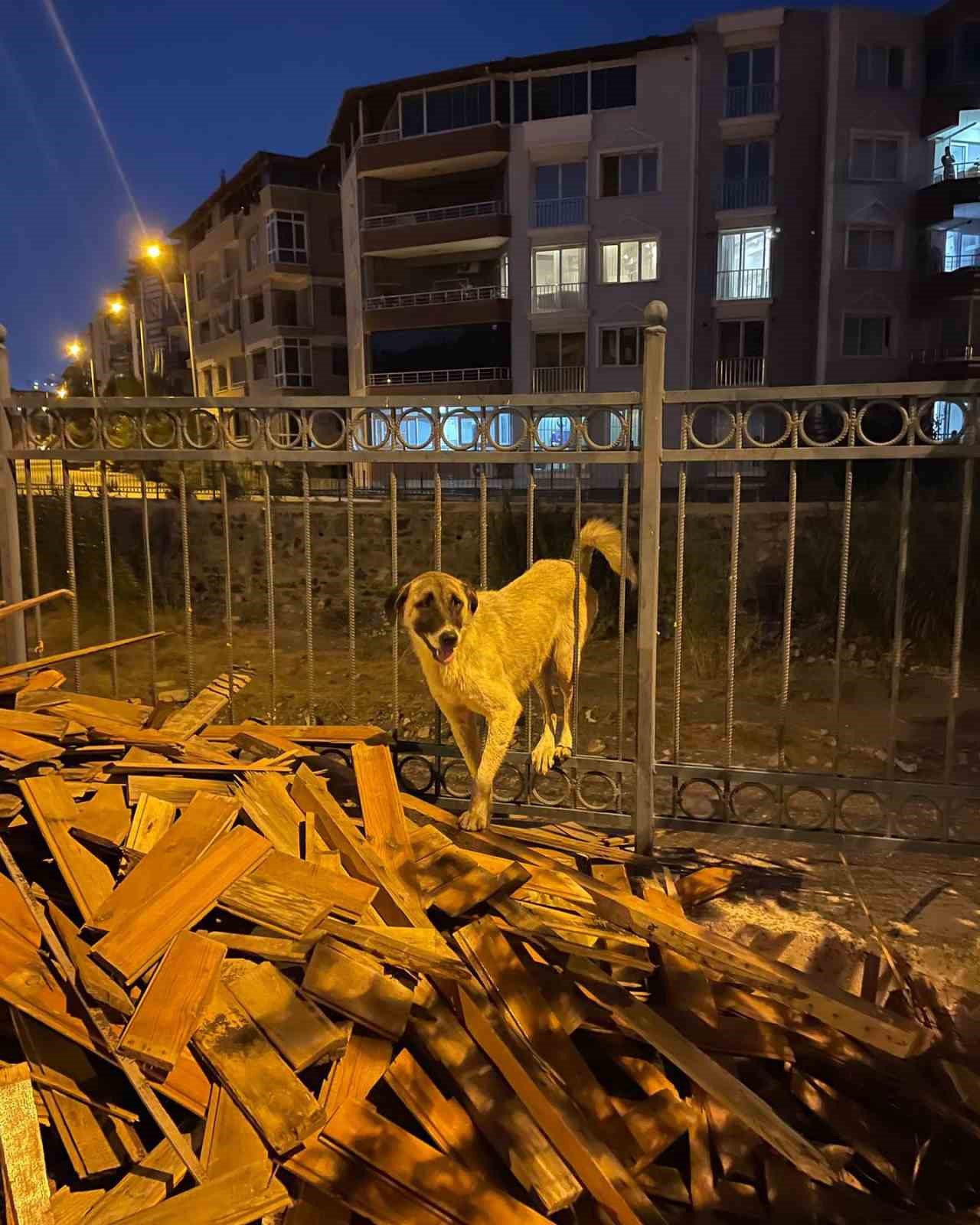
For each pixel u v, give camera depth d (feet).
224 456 14.51
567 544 36.68
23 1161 6.88
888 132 86.84
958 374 86.63
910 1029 8.45
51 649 29.58
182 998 8.13
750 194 88.22
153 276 177.68
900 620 12.67
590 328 94.58
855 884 12.18
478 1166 7.50
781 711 13.08
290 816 11.13
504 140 94.02
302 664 30.19
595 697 25.16
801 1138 7.66
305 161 122.01
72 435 15.20
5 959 8.51
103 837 10.09
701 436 80.12
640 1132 7.99
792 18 84.84
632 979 9.75
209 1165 7.01
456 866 10.77
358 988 8.46
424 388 101.45
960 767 18.61
